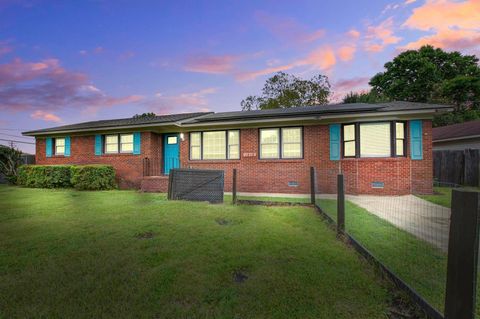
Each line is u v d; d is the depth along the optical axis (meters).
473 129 16.31
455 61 33.06
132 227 5.64
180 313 2.59
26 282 3.22
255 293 2.95
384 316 2.53
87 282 3.20
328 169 11.41
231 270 3.54
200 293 2.96
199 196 9.35
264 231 5.34
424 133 10.57
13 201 9.25
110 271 3.51
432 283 3.16
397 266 3.64
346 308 2.66
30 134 16.48
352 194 10.86
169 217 6.54
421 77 32.72
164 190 12.01
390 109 10.55
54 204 8.56
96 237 4.95
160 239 4.83
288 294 2.92
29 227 5.67
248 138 12.66
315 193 8.98
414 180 9.84
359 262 3.80
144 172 13.70
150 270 3.54
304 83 31.50
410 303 2.75
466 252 2.01
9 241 4.71
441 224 5.18
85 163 15.44
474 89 29.58
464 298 2.00
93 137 15.31
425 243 4.64
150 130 14.02
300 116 11.44
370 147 10.84
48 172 13.90
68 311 2.63
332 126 11.44
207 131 13.49
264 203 8.81
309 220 6.29
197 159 13.66
